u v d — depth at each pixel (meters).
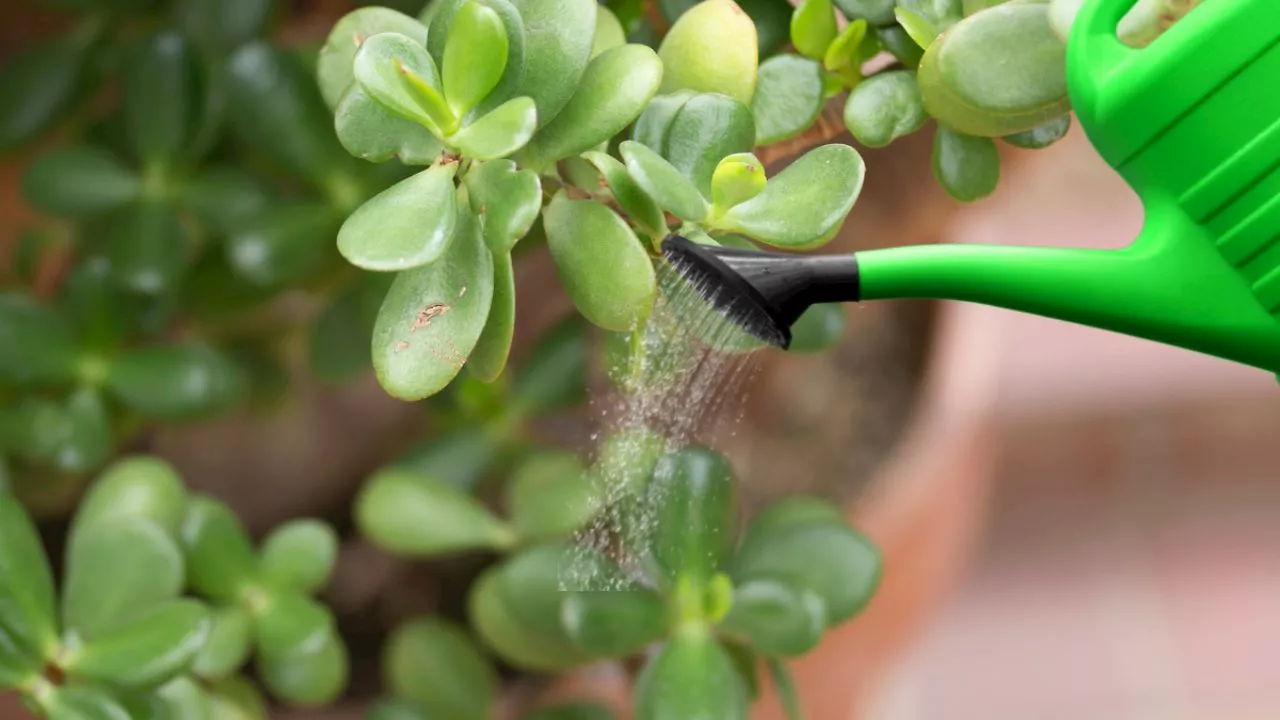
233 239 0.96
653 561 0.87
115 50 1.01
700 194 0.78
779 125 0.81
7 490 0.97
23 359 0.97
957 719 2.00
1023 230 1.82
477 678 1.02
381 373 0.77
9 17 1.05
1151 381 2.04
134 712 0.88
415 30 0.80
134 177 0.98
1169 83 0.74
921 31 0.79
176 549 0.88
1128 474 2.09
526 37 0.77
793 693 0.95
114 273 0.97
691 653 0.89
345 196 0.96
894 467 1.07
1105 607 2.05
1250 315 0.75
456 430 1.03
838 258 0.75
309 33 1.06
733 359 0.80
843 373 1.21
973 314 1.17
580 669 1.01
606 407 0.83
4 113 0.98
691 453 0.83
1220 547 2.07
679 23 0.80
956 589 2.07
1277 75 0.73
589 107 0.78
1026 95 0.78
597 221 0.78
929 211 1.04
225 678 0.98
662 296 0.78
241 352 1.10
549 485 0.99
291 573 0.95
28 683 0.87
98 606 0.88
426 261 0.76
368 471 1.23
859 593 0.93
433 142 0.78
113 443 1.04
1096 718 1.97
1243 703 1.95
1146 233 0.75
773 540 0.94
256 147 0.94
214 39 0.96
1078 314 0.75
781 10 0.84
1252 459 2.06
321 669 0.96
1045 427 2.06
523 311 1.15
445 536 0.99
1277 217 0.74
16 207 1.09
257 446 1.23
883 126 0.80
